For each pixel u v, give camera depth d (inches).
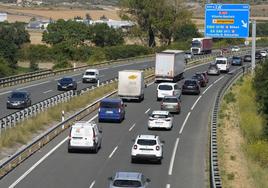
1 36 7224.4
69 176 1519.4
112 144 2011.6
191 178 1519.4
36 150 1873.8
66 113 2598.4
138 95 3144.7
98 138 1889.8
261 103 3002.0
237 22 3804.1
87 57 6348.4
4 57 5639.8
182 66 4335.6
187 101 3208.7
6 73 4626.0
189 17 7509.8
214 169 1412.4
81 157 1782.7
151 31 7568.9
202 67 5349.4
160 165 1689.2
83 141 1829.5
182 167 1659.7
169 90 3211.1
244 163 1755.7
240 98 3139.8
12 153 1775.3
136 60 6072.8
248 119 2571.4
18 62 6289.4
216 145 1785.2
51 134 2114.9
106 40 7819.9
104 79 4188.0
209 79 4407.0
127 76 3152.1
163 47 7007.9
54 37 7775.6
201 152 1882.4
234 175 1582.2
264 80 3363.7
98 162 1713.8
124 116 2608.3
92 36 7854.3
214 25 3848.4
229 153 1876.2
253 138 2309.3
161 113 2336.4
